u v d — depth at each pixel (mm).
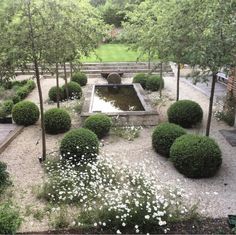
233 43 5469
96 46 7109
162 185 5512
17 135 7992
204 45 5660
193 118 8227
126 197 4895
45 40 5727
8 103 9383
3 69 5766
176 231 4488
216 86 12781
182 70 15289
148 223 4508
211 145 5918
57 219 4637
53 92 11062
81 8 6918
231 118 8484
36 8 5621
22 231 4469
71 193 5141
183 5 6320
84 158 6188
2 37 5586
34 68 6352
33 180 5801
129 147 7273
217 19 5520
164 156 6746
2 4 5559
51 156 6629
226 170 6215
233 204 5129
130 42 10336
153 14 9031
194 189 5551
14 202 5117
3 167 5637
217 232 4465
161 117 9352
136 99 10609
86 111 8789
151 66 16969
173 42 6582
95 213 4691
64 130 8141
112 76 13609
